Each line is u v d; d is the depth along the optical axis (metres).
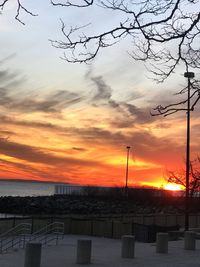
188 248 23.52
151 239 31.31
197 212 56.72
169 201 75.88
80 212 64.50
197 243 27.78
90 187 127.75
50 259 18.67
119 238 33.31
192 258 19.89
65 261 18.14
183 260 19.08
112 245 27.02
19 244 24.91
